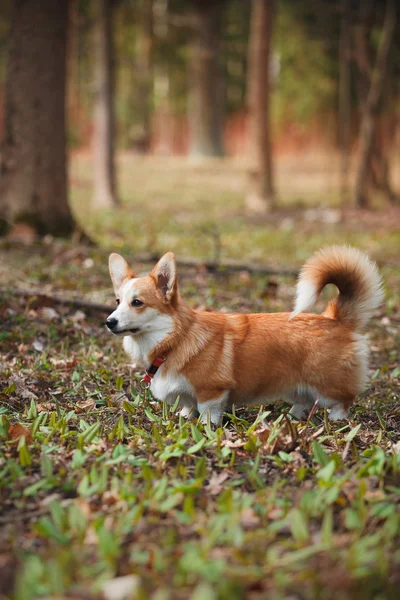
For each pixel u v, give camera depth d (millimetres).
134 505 3615
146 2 34375
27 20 11211
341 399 5141
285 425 4559
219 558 3053
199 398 4938
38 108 11367
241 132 44438
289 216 18781
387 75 21391
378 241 14367
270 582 2914
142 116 40375
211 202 21969
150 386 5242
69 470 4055
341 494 3723
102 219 16812
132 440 4547
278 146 39969
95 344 6906
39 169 11469
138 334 4938
